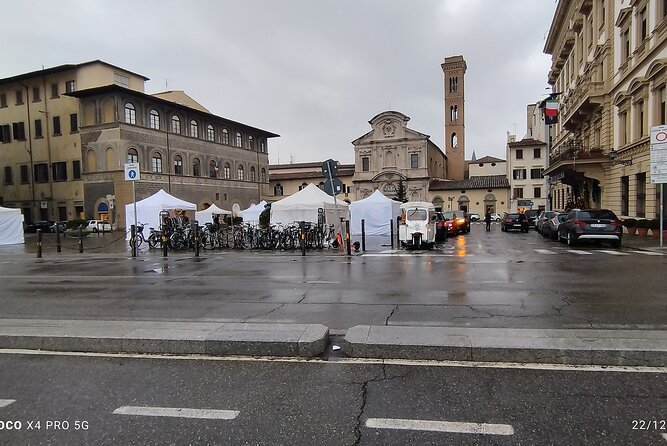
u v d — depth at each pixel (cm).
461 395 374
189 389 398
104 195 4112
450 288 874
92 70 4306
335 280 1006
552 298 757
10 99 4744
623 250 1559
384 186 6825
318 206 2255
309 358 476
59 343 521
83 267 1378
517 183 6544
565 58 3878
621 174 2330
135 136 4138
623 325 577
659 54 1892
